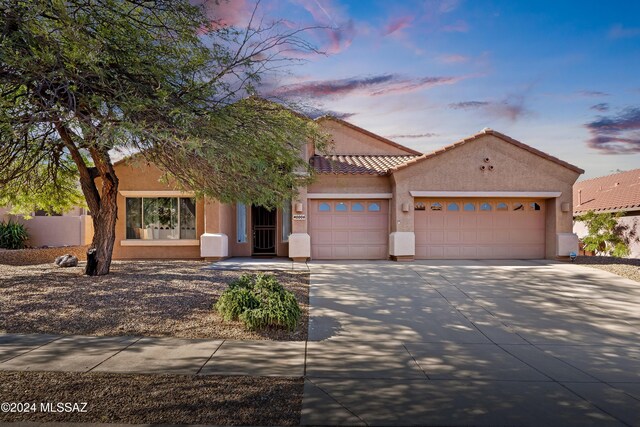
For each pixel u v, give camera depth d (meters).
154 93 7.04
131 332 7.46
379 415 4.64
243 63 8.02
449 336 7.83
